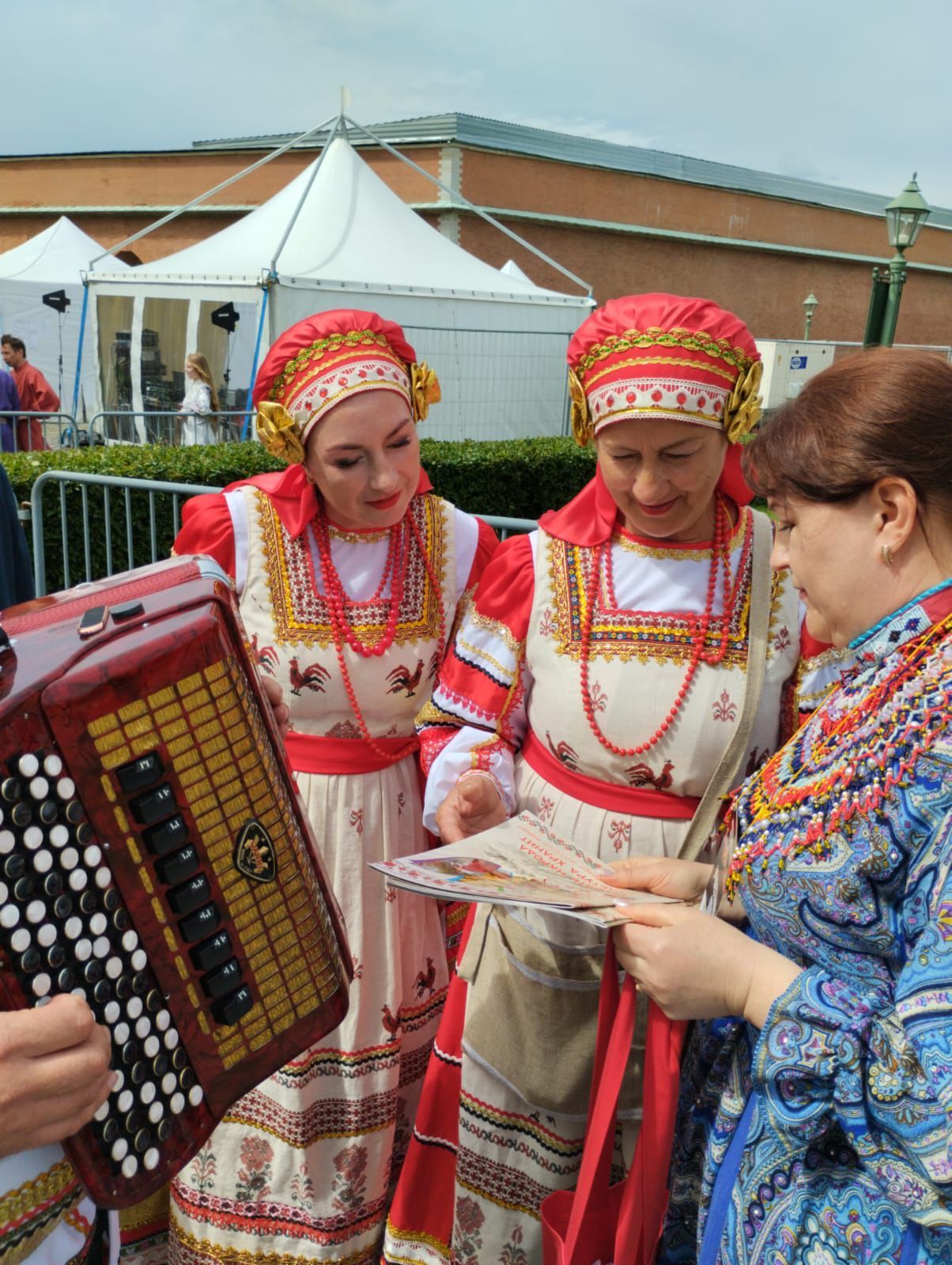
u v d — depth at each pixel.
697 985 1.21
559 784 1.73
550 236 19.31
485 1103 1.80
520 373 12.27
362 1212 2.09
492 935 1.78
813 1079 1.10
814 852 1.14
